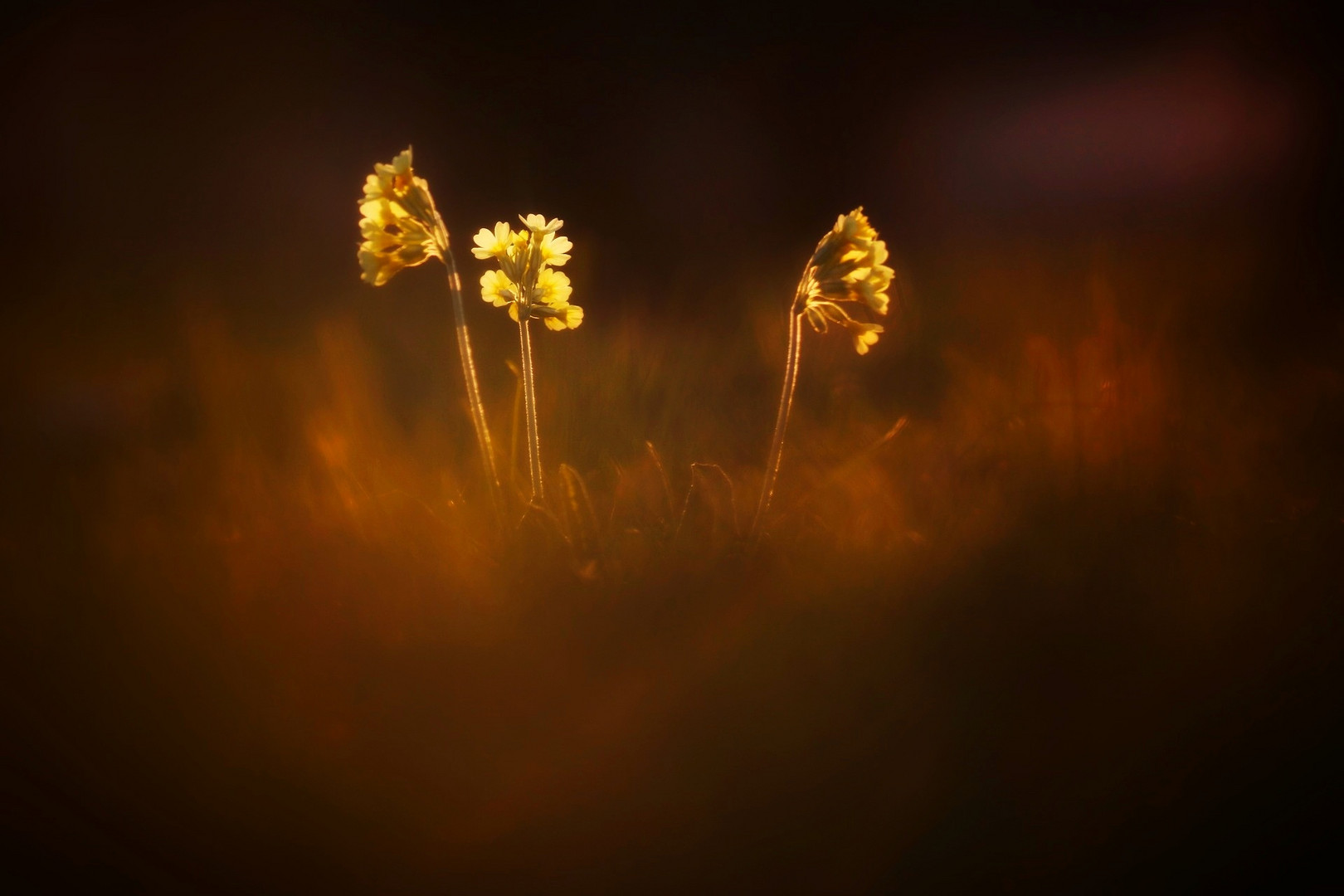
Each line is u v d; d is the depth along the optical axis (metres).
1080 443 1.78
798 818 1.59
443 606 1.69
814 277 1.71
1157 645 1.67
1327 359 2.01
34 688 1.63
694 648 1.68
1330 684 1.63
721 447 1.88
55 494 1.77
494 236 1.73
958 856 1.57
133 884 1.56
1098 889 1.56
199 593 1.68
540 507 1.71
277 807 1.59
